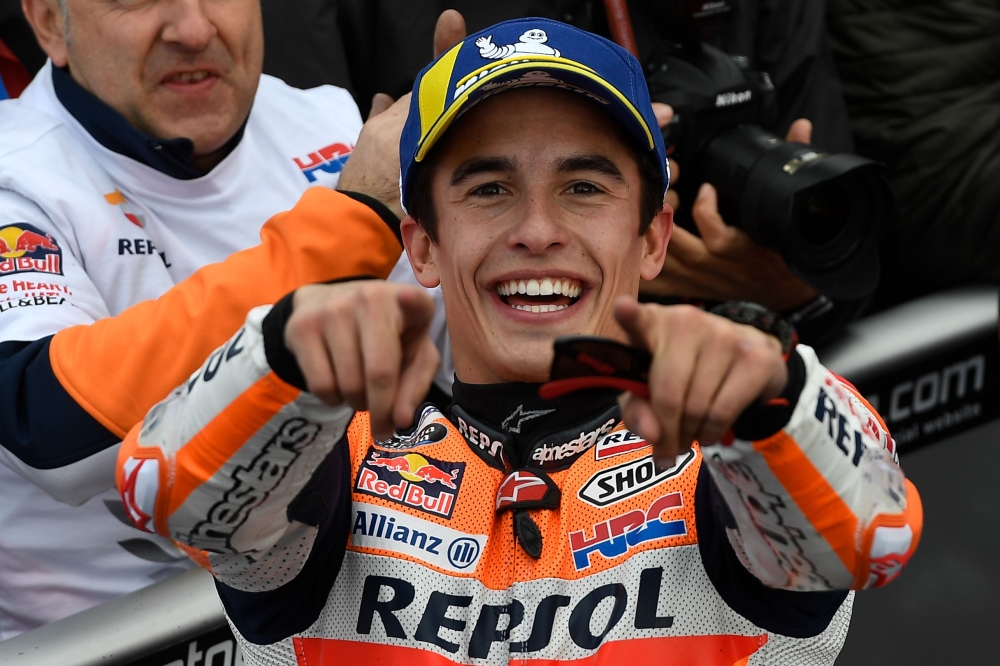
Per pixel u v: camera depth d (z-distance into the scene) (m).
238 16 5.16
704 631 3.21
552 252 3.44
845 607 3.34
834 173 4.93
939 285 6.36
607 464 3.49
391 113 4.84
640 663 3.16
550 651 3.20
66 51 5.15
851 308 5.52
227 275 4.36
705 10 5.37
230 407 2.70
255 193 5.49
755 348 2.39
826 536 2.71
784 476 2.65
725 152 5.32
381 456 3.59
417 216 3.73
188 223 5.25
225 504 2.79
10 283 4.57
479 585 3.30
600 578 3.27
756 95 5.45
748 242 5.36
